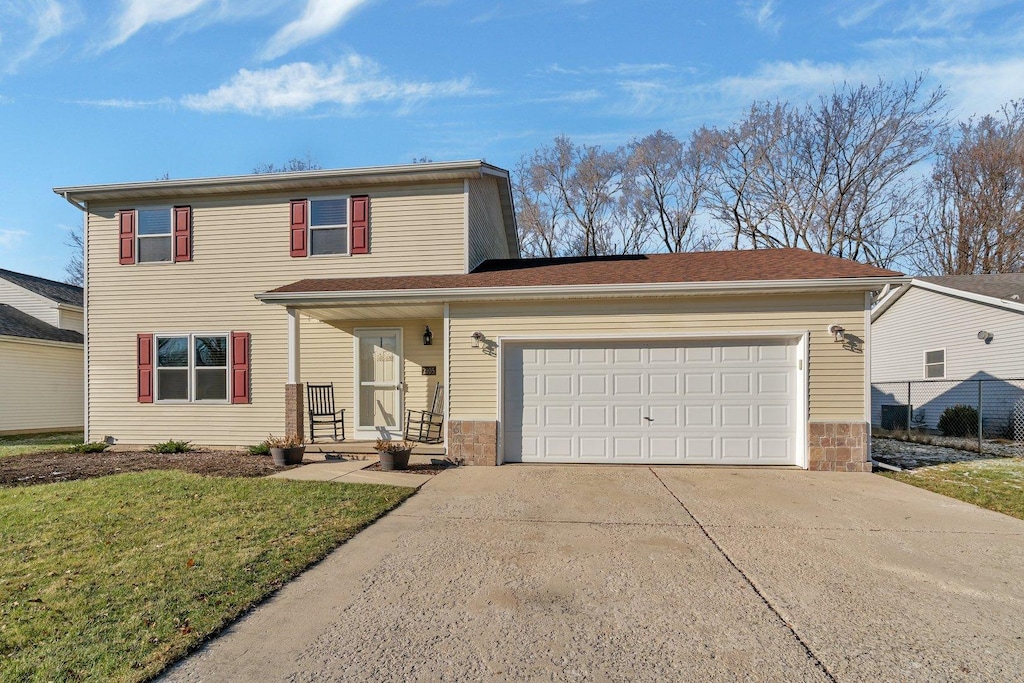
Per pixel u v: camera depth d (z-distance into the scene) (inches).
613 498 248.5
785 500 244.7
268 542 180.7
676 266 387.2
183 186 441.1
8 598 136.3
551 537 190.7
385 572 157.5
